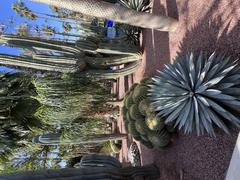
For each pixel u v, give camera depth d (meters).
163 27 5.65
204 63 4.29
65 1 4.45
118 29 8.59
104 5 4.77
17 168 8.78
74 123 7.12
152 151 6.41
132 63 7.76
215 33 4.45
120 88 8.81
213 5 4.52
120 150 9.80
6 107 7.20
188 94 4.23
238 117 3.85
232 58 4.04
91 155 5.98
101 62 7.39
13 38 6.80
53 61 6.90
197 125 4.12
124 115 6.92
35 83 6.85
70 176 4.82
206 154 4.40
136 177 5.66
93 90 7.58
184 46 5.35
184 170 5.02
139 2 7.08
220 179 4.10
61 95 6.83
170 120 4.61
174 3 5.80
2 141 7.21
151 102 5.35
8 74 7.54
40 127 7.59
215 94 3.87
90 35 9.27
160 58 6.45
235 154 3.52
